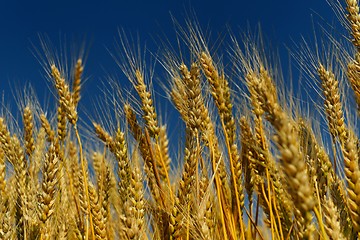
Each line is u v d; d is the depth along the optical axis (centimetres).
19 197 81
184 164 74
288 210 76
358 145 72
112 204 86
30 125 86
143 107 82
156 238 75
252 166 79
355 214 60
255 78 68
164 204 77
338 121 74
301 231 54
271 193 79
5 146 83
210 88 80
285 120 53
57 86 84
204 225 70
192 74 78
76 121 83
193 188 74
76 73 87
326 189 71
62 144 86
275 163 76
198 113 77
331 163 74
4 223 75
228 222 76
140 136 82
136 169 70
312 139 74
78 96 87
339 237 60
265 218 80
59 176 79
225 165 80
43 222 73
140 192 70
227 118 80
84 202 79
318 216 60
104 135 87
